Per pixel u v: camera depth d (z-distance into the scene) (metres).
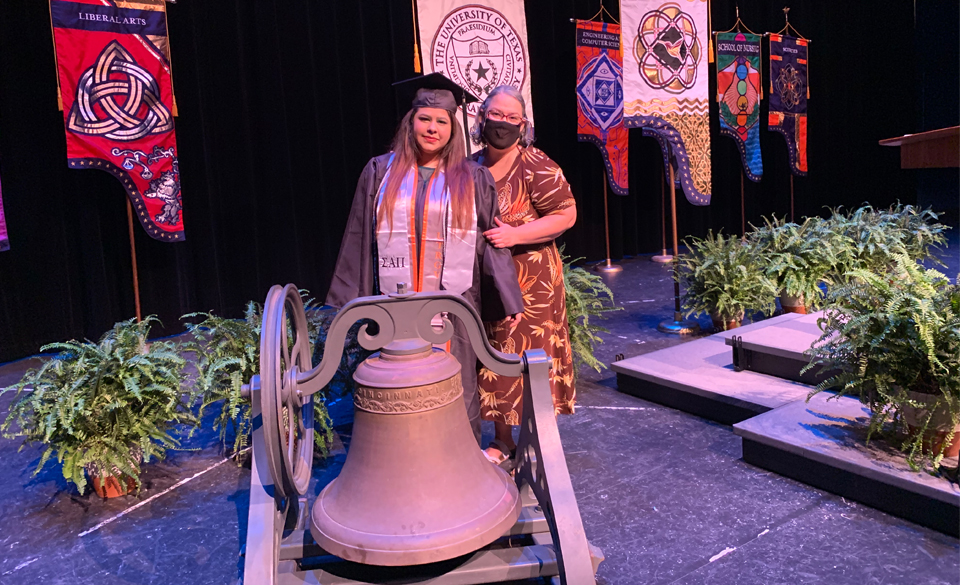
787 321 4.12
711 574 2.14
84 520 2.69
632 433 3.30
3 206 4.76
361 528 1.77
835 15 10.30
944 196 12.05
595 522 2.48
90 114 4.76
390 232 2.42
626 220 9.20
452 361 1.90
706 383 3.54
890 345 2.46
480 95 6.42
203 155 5.96
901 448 2.58
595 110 7.37
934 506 2.31
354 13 6.67
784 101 8.19
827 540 2.29
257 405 1.91
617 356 4.03
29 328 5.48
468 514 1.80
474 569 1.86
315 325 3.19
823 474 2.62
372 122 6.93
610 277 7.77
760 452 2.84
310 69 6.47
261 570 1.73
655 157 9.21
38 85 5.31
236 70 6.09
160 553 2.43
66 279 5.56
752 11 9.38
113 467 2.81
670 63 6.20
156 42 4.97
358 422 1.87
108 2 4.76
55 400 2.74
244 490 2.91
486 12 6.38
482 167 2.55
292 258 6.55
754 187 10.05
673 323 5.36
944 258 7.73
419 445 1.81
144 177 5.01
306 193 6.61
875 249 5.19
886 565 2.14
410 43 6.96
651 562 2.21
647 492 2.69
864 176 11.12
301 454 2.24
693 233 9.70
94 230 5.57
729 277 4.83
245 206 6.27
